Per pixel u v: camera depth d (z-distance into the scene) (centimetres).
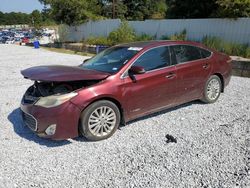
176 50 536
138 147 412
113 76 446
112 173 344
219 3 1405
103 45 2000
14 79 959
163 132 462
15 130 488
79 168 358
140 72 448
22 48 2517
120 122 472
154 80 486
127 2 3712
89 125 426
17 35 5744
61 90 428
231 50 1255
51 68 461
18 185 324
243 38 1311
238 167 347
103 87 431
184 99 551
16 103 659
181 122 505
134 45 525
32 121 427
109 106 441
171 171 343
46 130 409
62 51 2184
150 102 489
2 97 718
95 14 2745
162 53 513
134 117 479
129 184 320
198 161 364
